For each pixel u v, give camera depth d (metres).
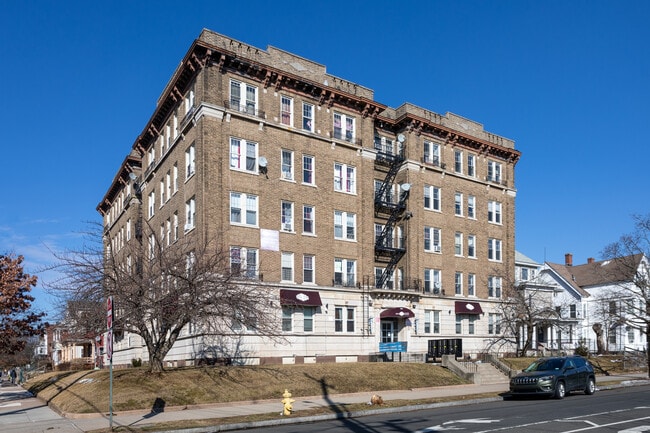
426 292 43.41
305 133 36.97
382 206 42.62
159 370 24.97
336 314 37.09
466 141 48.53
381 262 43.25
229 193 33.19
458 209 47.44
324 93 38.16
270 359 33.09
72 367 56.38
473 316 46.75
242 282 26.61
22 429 16.53
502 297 47.84
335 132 39.19
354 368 29.98
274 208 34.97
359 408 20.33
